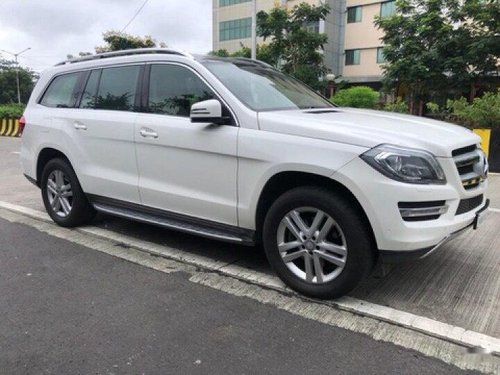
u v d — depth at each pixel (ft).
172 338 10.21
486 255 15.06
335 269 11.59
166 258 14.99
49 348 9.84
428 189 10.43
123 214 15.87
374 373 8.98
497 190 26.53
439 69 73.56
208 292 12.48
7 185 27.55
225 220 13.14
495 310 11.31
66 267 14.30
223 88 13.09
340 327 10.65
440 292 12.32
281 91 14.74
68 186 17.92
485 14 67.05
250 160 12.14
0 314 11.31
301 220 11.78
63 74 18.47
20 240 16.87
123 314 11.30
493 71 72.02
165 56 14.75
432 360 9.38
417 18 75.36
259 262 14.49
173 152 13.85
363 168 10.50
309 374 8.95
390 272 13.62
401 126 11.91
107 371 9.05
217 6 169.07
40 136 18.30
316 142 11.16
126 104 15.53
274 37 102.58
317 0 138.00
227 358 9.47
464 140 11.88
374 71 139.85
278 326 10.71
